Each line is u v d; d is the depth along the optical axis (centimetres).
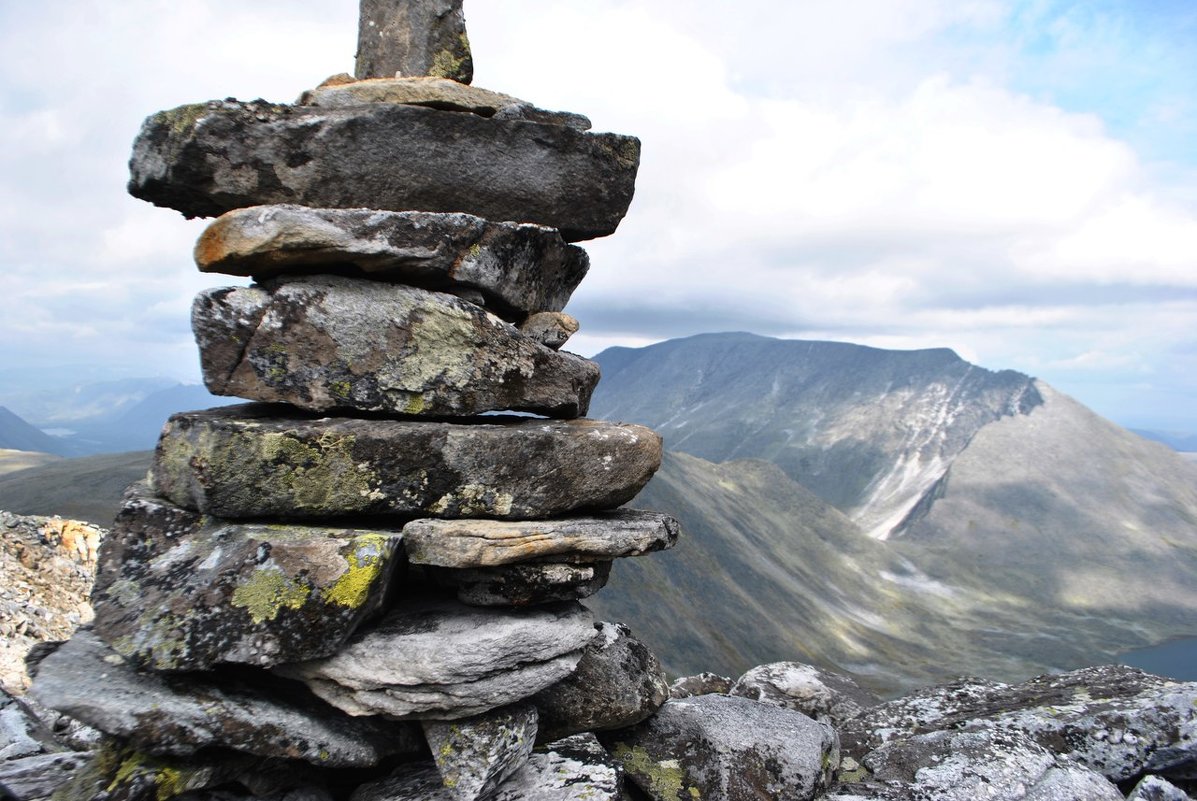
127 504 116
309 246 114
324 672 112
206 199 123
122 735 104
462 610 122
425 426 119
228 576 109
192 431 115
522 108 132
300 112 121
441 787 117
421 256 118
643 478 130
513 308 131
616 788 121
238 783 115
